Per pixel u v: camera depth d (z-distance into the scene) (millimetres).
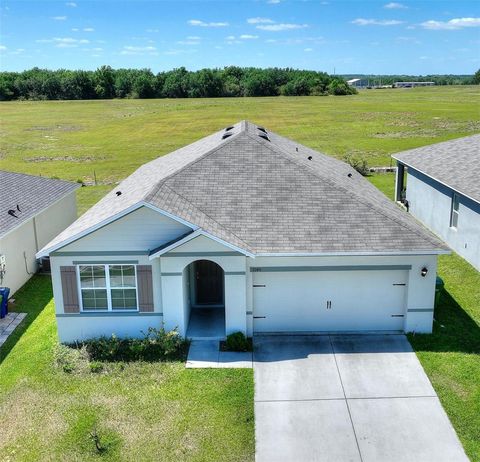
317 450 10312
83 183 37656
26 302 17891
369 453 10211
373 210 14914
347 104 91938
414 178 25594
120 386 12383
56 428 11016
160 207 13336
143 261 13711
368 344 14070
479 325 14906
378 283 14344
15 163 46500
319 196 15367
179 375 12734
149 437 10680
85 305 14250
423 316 14406
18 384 12602
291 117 73188
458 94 120438
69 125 71750
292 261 14008
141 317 14180
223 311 15750
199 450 10320
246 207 15023
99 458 10156
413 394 11922
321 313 14633
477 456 10070
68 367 13031
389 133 57469
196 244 13453
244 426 10984
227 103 97938
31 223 20078
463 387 12102
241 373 12789
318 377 12633
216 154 16812
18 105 105375
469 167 21141
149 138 58969
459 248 20359
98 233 13500
